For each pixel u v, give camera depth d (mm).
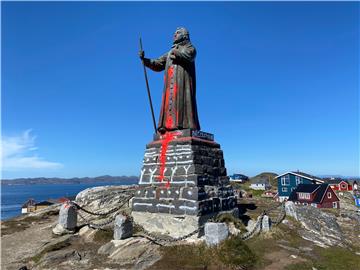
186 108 16281
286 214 17672
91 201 22203
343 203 50656
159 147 15898
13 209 127188
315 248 13070
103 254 12156
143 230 14383
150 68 17688
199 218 13320
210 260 10758
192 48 16375
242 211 20859
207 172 15156
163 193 14672
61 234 15406
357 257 12266
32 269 11375
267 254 11781
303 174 58656
